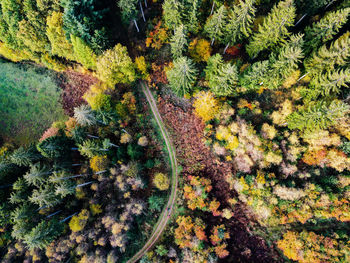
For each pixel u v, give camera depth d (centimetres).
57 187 3825
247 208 4388
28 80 5388
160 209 4634
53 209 4306
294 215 3969
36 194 3778
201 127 4603
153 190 4703
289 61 3412
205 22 4494
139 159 4672
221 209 4400
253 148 4119
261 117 4275
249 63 4397
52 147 3869
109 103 4350
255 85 4069
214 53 4622
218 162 4494
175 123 4775
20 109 5416
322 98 3825
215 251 4088
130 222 4459
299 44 3350
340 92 3800
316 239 3844
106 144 4078
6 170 4172
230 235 4341
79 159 4688
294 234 4000
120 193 4594
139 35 5000
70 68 5134
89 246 4253
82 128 4297
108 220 4200
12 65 5372
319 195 3831
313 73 3794
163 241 4459
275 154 3969
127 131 4675
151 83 4872
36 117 5372
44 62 4928
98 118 4025
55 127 4691
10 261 4147
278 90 4291
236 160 4375
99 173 4397
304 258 3844
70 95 5281
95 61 4303
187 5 3847
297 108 4012
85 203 4466
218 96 4272
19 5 4072
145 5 4928
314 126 3544
